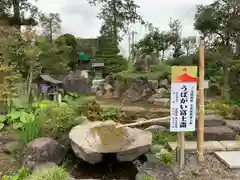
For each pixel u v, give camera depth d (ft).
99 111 16.19
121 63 35.37
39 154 9.82
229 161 9.37
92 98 18.47
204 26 24.95
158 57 33.58
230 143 11.72
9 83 17.26
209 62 25.54
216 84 25.27
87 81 28.78
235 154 10.13
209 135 12.49
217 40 25.85
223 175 8.58
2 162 10.13
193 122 9.08
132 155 10.29
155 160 9.94
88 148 10.07
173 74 8.82
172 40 34.91
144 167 9.37
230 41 25.11
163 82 26.61
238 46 24.77
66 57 31.45
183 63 27.86
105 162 10.52
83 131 11.62
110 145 10.42
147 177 8.36
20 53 19.45
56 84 20.65
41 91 19.71
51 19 34.68
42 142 10.36
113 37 39.96
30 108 15.71
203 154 10.35
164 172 8.87
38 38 23.11
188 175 8.60
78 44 37.93
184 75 8.82
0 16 24.54
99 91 25.46
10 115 14.26
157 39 35.65
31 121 12.10
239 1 23.03
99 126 12.14
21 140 11.35
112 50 37.47
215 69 27.04
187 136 12.57
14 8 28.04
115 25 40.24
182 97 8.92
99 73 33.91
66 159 11.34
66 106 14.10
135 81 24.75
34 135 11.41
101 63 33.83
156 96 23.18
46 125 12.07
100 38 39.52
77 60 35.73
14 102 15.87
